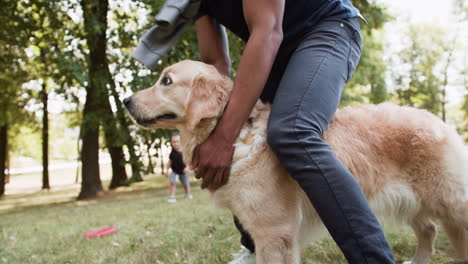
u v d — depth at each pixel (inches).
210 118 85.0
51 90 666.2
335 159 70.2
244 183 78.7
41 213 367.2
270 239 78.2
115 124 530.6
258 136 80.4
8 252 162.1
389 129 88.4
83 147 548.4
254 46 73.4
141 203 361.1
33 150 1402.6
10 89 587.2
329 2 83.0
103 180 1011.3
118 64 548.1
